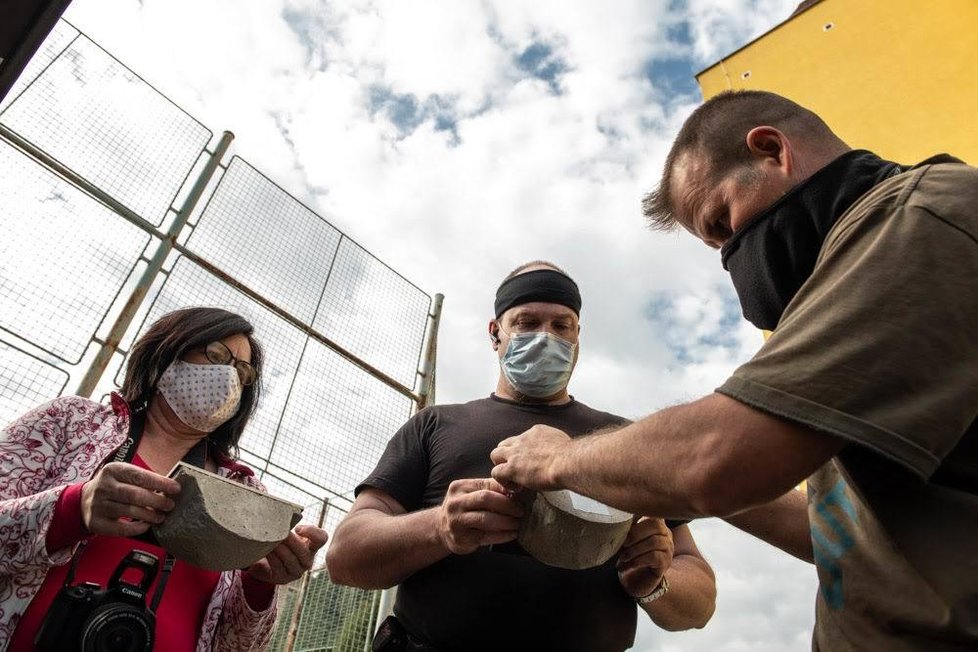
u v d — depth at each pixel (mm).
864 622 868
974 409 804
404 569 1626
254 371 2049
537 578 1637
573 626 1606
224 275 3365
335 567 1765
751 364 911
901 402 794
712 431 893
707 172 1254
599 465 1054
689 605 1767
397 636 1662
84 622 1326
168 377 1824
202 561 1327
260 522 1382
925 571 794
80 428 1673
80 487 1382
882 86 5168
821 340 856
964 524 801
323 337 3840
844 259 934
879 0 5508
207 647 1671
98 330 2754
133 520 1317
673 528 2027
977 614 747
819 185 1073
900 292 839
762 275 1146
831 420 798
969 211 864
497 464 1401
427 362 4488
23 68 1325
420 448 2006
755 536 1446
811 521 1033
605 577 1709
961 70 4828
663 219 1457
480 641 1575
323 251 4035
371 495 1899
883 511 851
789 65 5785
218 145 3561
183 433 1859
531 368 2109
